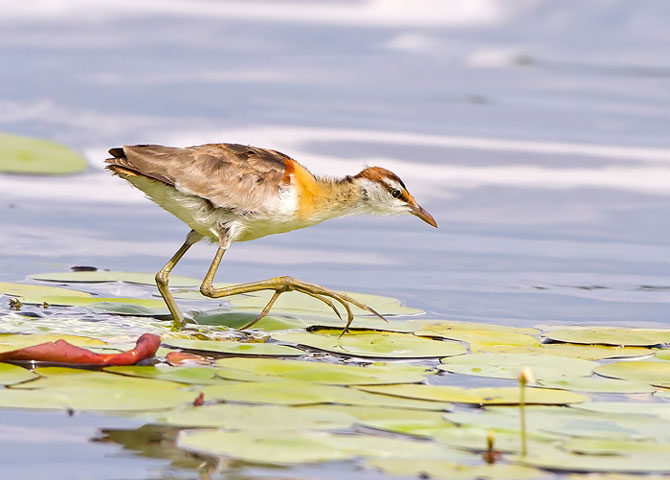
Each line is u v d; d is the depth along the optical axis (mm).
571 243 16062
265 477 7270
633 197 18547
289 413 8297
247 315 11773
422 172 19578
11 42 29297
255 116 23109
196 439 7703
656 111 25141
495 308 12820
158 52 29609
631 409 8773
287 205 11945
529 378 7723
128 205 17312
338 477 7270
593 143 22125
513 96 26484
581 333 11367
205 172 11594
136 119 22609
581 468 7414
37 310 11422
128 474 7352
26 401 8250
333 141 21219
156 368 9406
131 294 12727
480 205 17906
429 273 14367
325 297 12859
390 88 26844
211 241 12180
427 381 9516
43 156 19625
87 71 26828
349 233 16438
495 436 8000
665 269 14836
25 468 7457
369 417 8312
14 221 15898
